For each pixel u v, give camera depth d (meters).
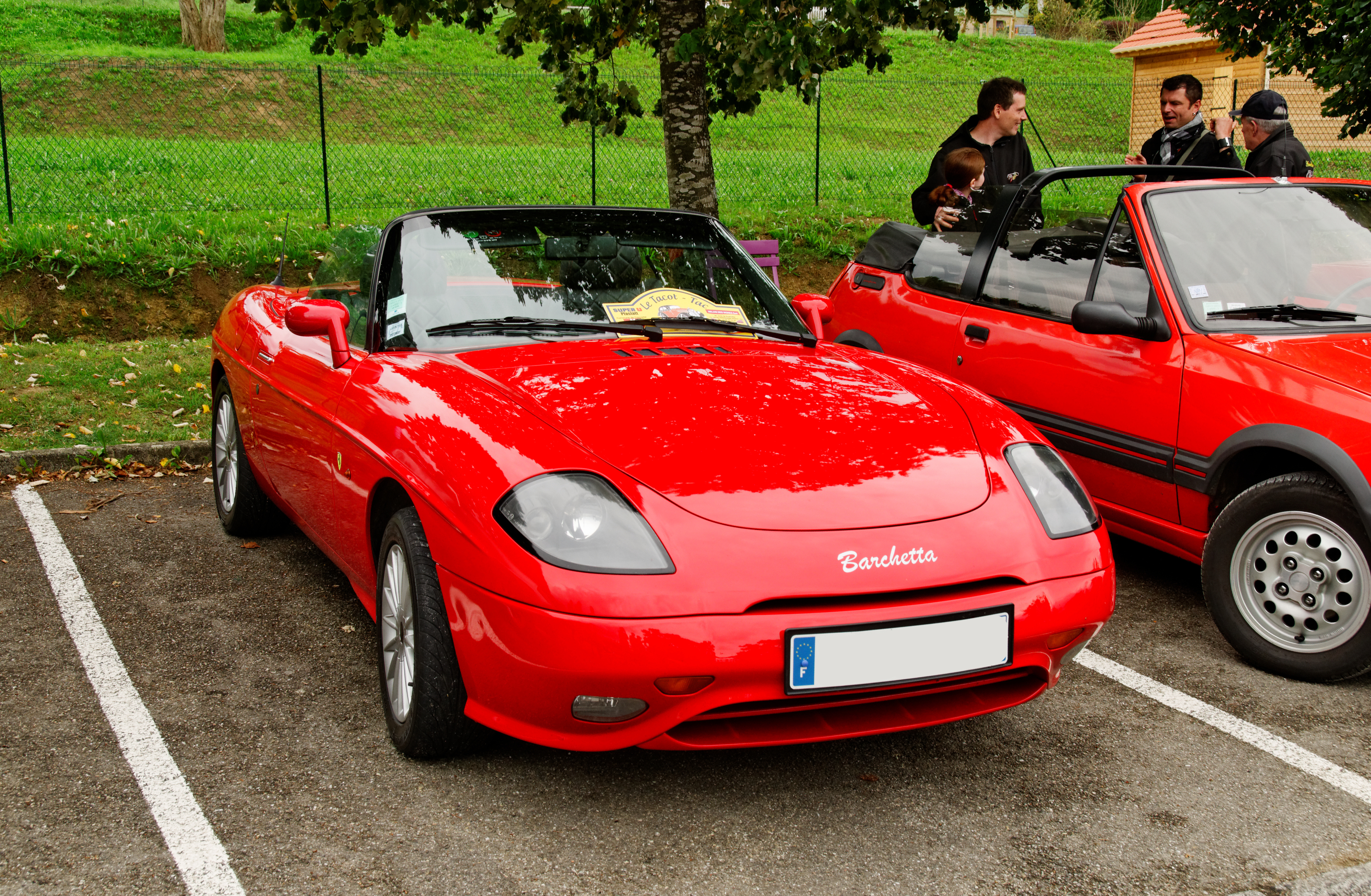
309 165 17.34
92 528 4.73
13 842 2.36
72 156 17.36
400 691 2.75
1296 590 3.32
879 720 2.46
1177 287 3.84
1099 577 2.58
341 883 2.23
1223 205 4.12
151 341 7.73
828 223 11.46
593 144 12.27
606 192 15.46
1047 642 2.51
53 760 2.73
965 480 2.60
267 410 3.87
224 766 2.71
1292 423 3.32
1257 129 6.12
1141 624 3.80
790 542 2.33
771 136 23.69
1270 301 3.84
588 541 2.30
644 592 2.24
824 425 2.70
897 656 2.34
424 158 18.53
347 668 3.34
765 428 2.64
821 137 23.58
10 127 22.58
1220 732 2.98
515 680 2.34
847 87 28.00
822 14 6.14
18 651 3.44
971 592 2.42
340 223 11.05
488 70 31.61
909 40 37.78
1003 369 4.45
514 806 2.54
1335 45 6.99
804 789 2.65
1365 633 3.16
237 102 25.05
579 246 3.53
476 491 2.44
